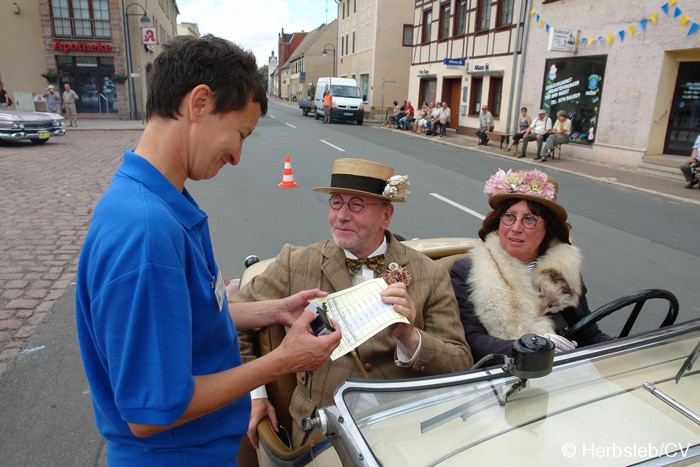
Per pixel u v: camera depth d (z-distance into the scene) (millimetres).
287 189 9148
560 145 14938
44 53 24172
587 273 5324
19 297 4438
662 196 9641
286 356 1226
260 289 2150
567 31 14164
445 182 10344
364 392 1338
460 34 21766
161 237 1034
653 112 12281
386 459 1184
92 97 25438
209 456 1260
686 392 1436
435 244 2887
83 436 2701
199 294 1169
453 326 2086
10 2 23141
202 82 1109
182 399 1025
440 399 1348
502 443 1257
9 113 14625
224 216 7164
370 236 2051
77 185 9281
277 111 42156
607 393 1416
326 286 2096
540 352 1253
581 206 8609
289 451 1764
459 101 22875
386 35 32344
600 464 1207
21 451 2582
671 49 11695
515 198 2352
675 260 5816
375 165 2014
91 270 1042
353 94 28719
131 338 995
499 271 2330
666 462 1204
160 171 1137
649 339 1631
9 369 3309
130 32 25953
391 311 1636
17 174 10156
